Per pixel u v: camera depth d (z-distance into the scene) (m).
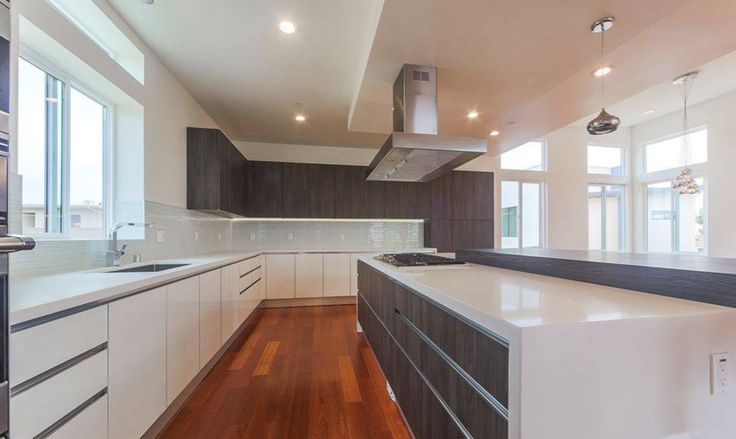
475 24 1.89
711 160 5.08
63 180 2.04
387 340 2.07
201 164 3.36
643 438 0.79
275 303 4.62
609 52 2.22
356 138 4.98
